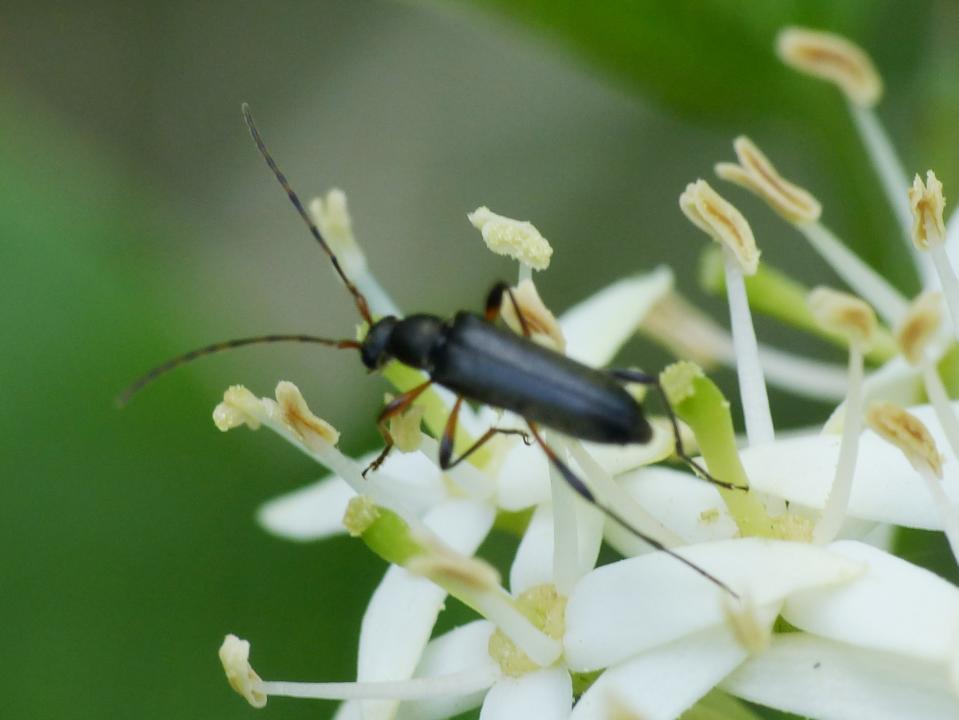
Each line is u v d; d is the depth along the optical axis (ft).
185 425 0.21
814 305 0.17
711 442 0.17
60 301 0.21
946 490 0.17
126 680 0.20
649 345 0.24
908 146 0.22
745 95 0.22
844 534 0.17
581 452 0.17
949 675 0.16
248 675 0.17
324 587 0.21
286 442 0.21
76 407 0.21
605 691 0.16
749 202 0.26
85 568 0.21
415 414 0.18
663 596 0.16
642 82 0.22
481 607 0.17
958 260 0.19
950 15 0.22
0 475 0.21
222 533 0.21
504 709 0.17
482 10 0.21
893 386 0.19
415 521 0.17
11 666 0.20
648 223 0.26
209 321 0.22
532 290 0.18
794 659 0.16
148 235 0.22
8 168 0.22
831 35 0.21
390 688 0.17
